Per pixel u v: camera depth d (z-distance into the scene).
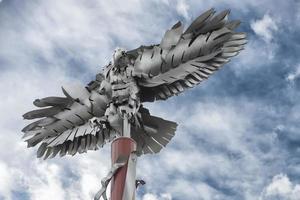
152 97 22.36
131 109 21.34
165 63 21.81
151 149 22.36
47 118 22.94
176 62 21.83
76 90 22.73
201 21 21.83
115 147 20.61
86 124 22.70
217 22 21.84
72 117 22.72
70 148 22.97
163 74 21.95
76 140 22.88
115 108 21.61
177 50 21.81
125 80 21.72
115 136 22.05
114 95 21.55
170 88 22.12
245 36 22.05
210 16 21.81
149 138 22.31
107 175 19.86
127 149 20.45
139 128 21.97
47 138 23.00
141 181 20.30
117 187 19.72
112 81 21.73
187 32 22.03
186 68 21.89
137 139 22.23
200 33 22.00
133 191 19.70
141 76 21.78
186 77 22.02
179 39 21.86
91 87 22.78
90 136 22.75
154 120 22.22
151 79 21.89
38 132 23.03
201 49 21.78
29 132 23.12
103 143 22.66
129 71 21.84
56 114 22.84
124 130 21.09
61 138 22.78
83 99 22.66
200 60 21.89
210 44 21.78
